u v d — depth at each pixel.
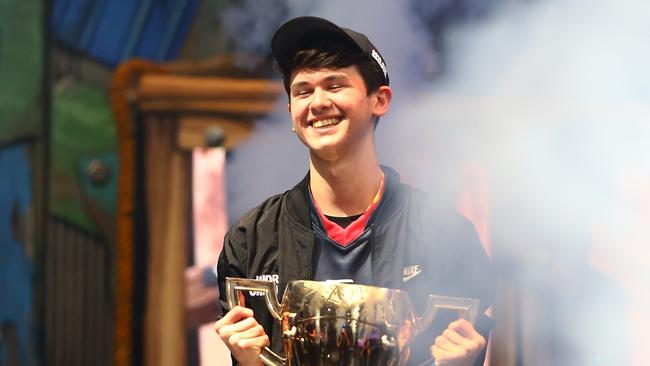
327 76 3.39
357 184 3.52
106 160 7.56
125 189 7.51
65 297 7.48
